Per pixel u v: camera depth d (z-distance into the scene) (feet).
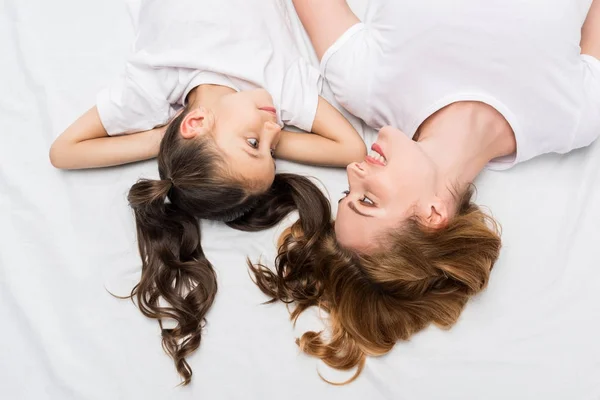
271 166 3.81
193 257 4.11
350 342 3.87
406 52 3.80
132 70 4.09
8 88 4.41
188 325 3.96
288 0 4.53
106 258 4.13
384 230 3.47
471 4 3.67
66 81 4.42
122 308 4.05
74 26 4.51
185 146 3.73
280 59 4.17
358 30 4.09
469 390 3.86
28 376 3.94
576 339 3.90
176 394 3.92
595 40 3.95
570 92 3.73
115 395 3.91
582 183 4.14
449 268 3.58
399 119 3.99
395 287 3.62
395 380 3.87
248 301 4.06
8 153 4.30
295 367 3.94
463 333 3.93
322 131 4.18
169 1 4.11
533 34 3.62
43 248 4.15
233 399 3.91
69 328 4.01
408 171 3.43
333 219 4.19
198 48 4.02
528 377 3.86
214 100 3.95
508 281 4.02
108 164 4.20
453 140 3.66
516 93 3.70
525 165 4.20
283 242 4.10
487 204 4.15
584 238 4.06
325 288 3.89
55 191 4.25
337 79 4.09
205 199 3.82
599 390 3.81
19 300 4.04
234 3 4.10
